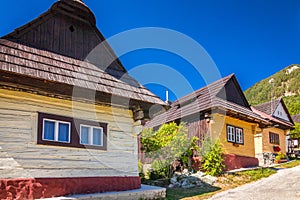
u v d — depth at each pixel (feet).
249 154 57.00
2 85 23.97
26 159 24.34
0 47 24.62
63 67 27.43
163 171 44.27
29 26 27.61
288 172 46.06
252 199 29.40
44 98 26.35
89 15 32.09
